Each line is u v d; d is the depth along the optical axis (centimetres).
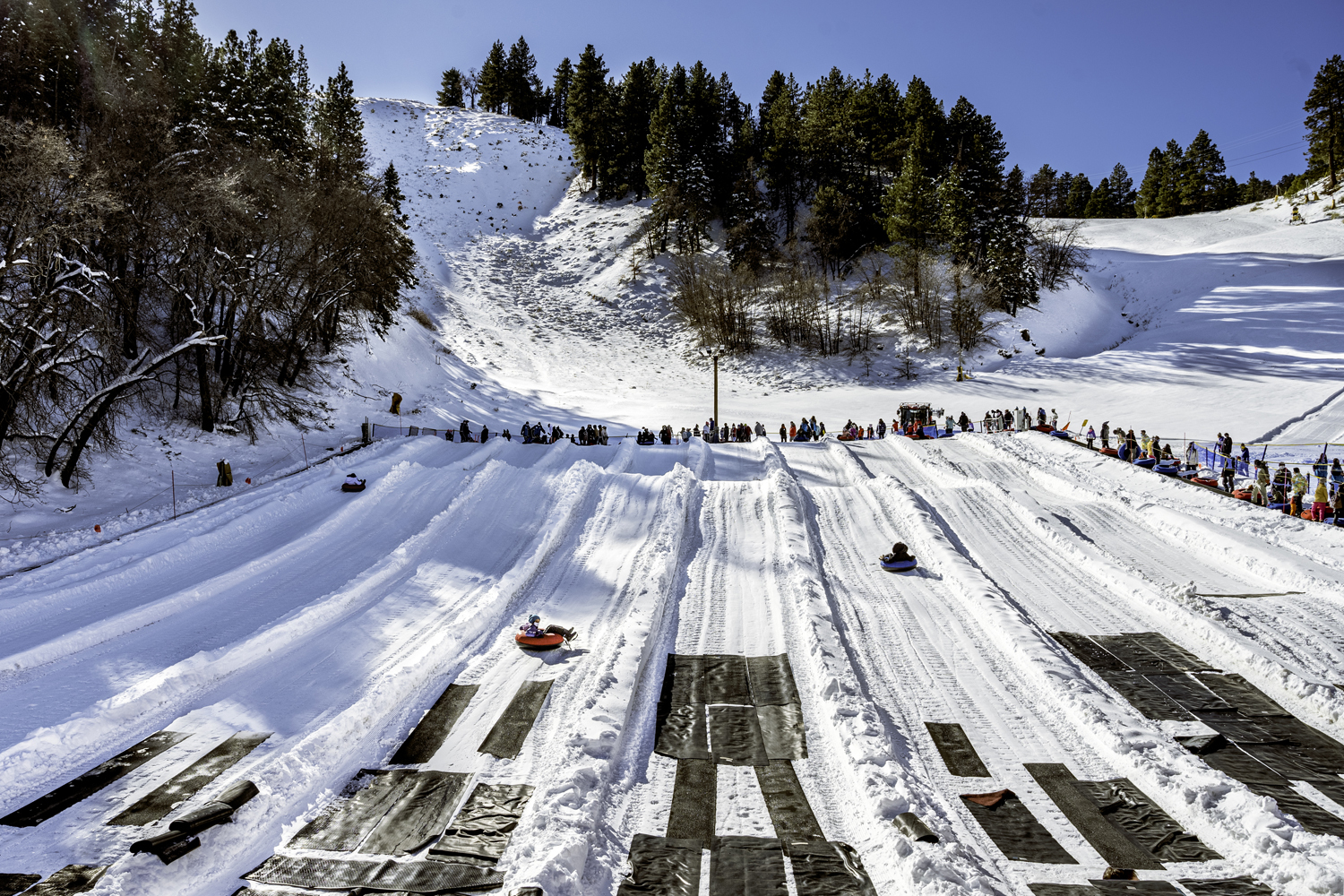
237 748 1166
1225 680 1358
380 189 5181
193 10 4438
